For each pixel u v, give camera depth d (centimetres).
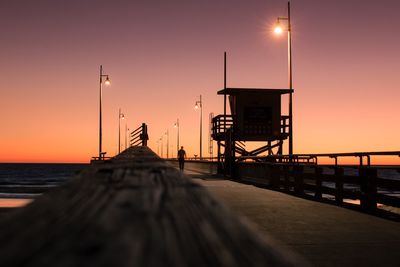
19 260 85
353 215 1066
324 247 702
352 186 4984
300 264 90
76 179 220
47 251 91
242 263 90
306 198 1523
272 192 1673
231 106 3600
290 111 2505
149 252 93
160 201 152
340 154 1322
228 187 1916
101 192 172
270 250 100
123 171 255
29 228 112
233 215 135
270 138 3422
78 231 107
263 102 3400
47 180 11138
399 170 1030
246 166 2625
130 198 156
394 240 759
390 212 1091
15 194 1744
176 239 106
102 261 83
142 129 3081
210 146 3878
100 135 4119
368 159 1171
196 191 176
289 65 2520
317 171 1475
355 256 643
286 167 1780
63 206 142
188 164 5550
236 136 3359
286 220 984
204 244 104
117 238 100
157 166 285
